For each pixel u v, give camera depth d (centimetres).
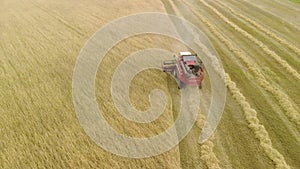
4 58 1953
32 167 1077
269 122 1294
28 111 1398
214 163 1074
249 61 1806
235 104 1430
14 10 2944
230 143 1185
